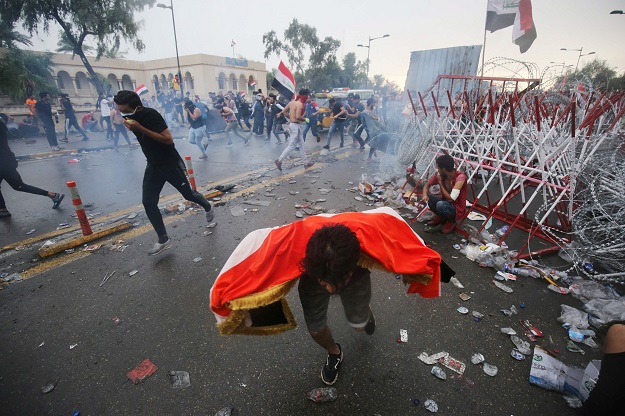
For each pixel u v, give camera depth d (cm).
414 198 512
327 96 1517
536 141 392
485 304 271
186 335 239
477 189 596
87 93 3450
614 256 317
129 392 196
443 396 191
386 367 210
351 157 871
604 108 322
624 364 137
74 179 671
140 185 623
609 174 341
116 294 289
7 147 455
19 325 253
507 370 208
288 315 165
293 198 536
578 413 179
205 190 554
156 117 321
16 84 1594
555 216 454
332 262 120
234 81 4453
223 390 196
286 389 196
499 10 661
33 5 1688
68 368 213
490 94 473
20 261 347
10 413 185
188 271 323
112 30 1928
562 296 282
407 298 279
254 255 152
